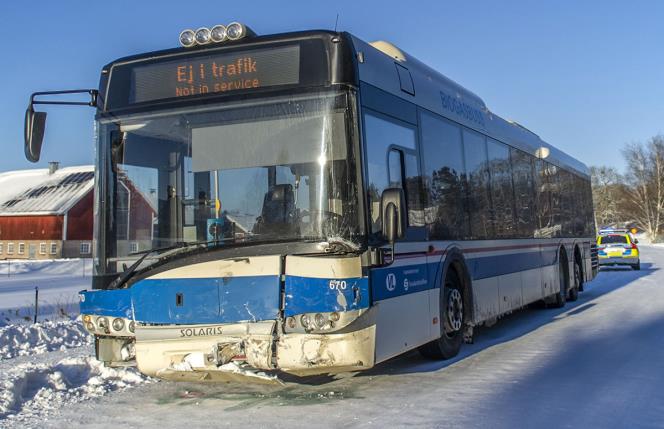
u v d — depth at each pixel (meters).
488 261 9.58
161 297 5.86
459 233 8.51
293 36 6.09
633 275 24.48
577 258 16.41
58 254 56.75
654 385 6.75
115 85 6.55
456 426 5.34
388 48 7.67
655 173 82.75
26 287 24.02
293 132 5.95
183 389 7.08
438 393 6.51
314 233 5.73
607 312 13.18
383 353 6.11
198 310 5.76
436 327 7.52
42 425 5.77
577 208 17.00
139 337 5.86
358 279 5.63
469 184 9.09
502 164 10.81
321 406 6.11
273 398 6.50
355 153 5.84
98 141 6.51
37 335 10.71
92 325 6.13
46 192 61.44
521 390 6.58
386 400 6.28
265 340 5.59
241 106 6.12
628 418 5.54
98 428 5.65
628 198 89.50
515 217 11.27
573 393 6.44
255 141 6.04
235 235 5.95
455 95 9.05
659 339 9.64
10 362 8.81
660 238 79.19
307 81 5.98
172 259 5.87
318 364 5.55
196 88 6.29
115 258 6.27
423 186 7.48
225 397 6.64
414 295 6.94
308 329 5.56
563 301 14.51
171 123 6.30
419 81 7.85
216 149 6.14
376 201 6.18
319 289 5.57
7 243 59.38
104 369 7.89
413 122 7.39
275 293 5.63
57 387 7.22
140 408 6.30
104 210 6.37
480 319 9.08
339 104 5.89
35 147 6.38
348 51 6.00
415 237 7.09
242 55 6.19
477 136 9.67
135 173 6.36
